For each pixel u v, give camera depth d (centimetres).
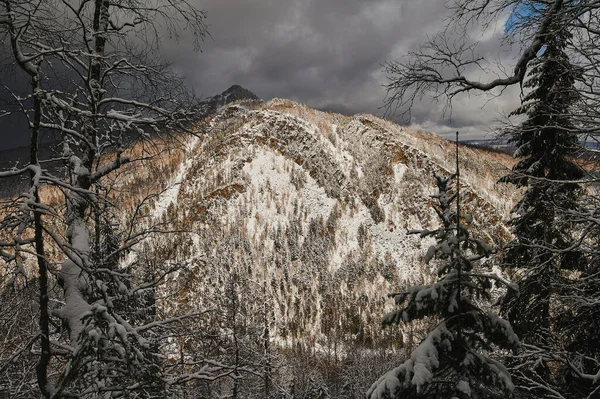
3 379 592
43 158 609
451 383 430
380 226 18225
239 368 724
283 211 18338
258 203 18275
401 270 15712
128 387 516
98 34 626
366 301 11856
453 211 441
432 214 18275
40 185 509
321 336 10100
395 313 459
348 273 13962
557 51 546
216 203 17638
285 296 12775
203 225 16638
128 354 455
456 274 433
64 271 562
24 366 636
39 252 491
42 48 492
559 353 639
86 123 620
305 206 18738
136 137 645
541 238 914
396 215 18538
